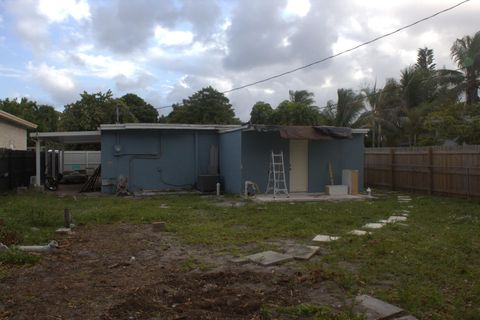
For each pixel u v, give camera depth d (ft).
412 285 18.19
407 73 103.65
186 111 142.51
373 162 69.00
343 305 15.89
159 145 61.67
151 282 18.51
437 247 24.85
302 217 36.58
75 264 21.68
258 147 55.88
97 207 43.27
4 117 66.69
